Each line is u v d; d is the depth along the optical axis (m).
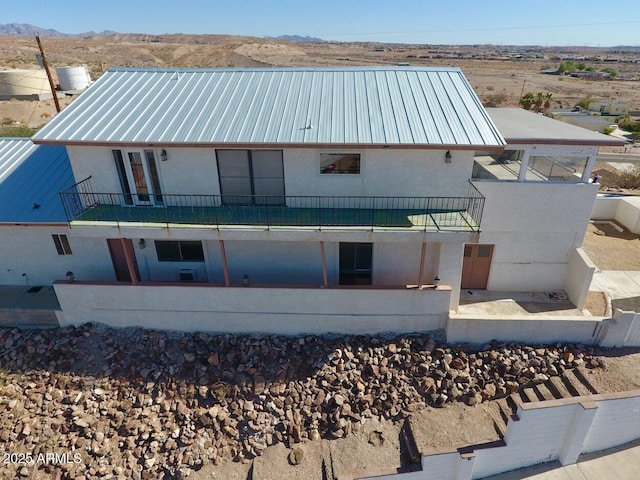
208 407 13.84
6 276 17.20
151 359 15.16
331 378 14.34
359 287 15.24
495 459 11.80
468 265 18.59
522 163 16.31
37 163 18.19
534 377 13.87
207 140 13.82
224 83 17.16
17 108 51.06
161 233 14.08
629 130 51.94
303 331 15.93
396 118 14.78
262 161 14.75
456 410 13.37
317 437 13.11
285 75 17.59
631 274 19.67
